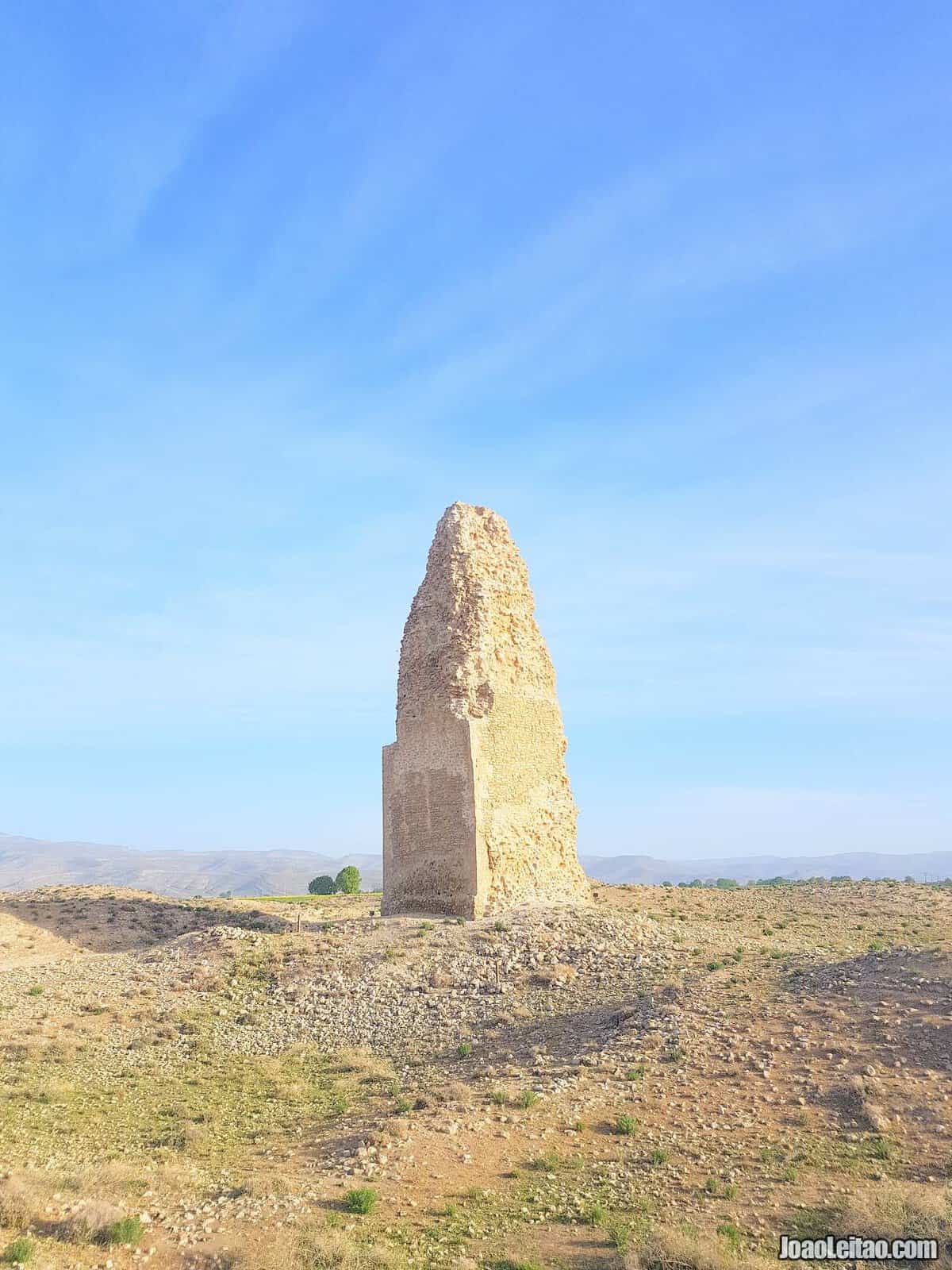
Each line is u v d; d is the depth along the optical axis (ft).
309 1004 101.81
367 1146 63.10
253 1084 81.51
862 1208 51.29
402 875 133.80
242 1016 100.01
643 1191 55.88
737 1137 61.46
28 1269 46.29
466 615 135.44
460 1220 53.11
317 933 124.47
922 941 127.65
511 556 144.87
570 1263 48.37
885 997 77.61
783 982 86.43
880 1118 61.16
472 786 125.18
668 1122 64.44
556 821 135.64
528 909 122.62
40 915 151.94
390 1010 97.96
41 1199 54.90
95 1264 48.11
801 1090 66.39
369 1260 48.16
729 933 129.70
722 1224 51.57
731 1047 73.87
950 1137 58.49
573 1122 65.36
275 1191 56.80
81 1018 98.84
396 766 137.80
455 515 141.90
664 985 90.58
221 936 123.03
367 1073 82.94
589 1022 86.33
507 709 132.98
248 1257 48.11
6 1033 92.84
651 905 156.15
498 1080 75.46
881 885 187.32
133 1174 59.72
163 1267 48.42
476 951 108.78
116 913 156.15
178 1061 87.81
